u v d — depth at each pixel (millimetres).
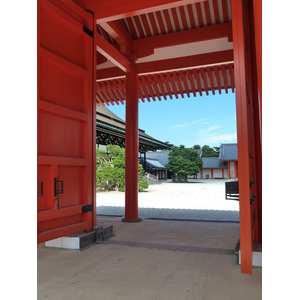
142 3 4730
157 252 4023
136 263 3512
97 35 5281
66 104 4340
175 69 6770
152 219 7227
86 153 4664
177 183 33594
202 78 7723
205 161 45375
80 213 4520
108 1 4836
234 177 43250
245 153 3068
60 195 4148
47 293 2615
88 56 4801
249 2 4340
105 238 4809
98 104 9492
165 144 35594
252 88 4102
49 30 4047
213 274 3088
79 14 4641
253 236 3766
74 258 3734
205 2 6074
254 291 2629
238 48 3098
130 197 6891
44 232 3736
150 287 2744
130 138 6945
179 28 6633
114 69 7465
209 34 6270
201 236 5117
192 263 3498
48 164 3881
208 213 8672
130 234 5320
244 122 3068
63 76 4301
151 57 6914
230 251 4023
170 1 4609
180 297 2512
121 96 9023
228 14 6227
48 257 3789
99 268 3326
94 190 4812
